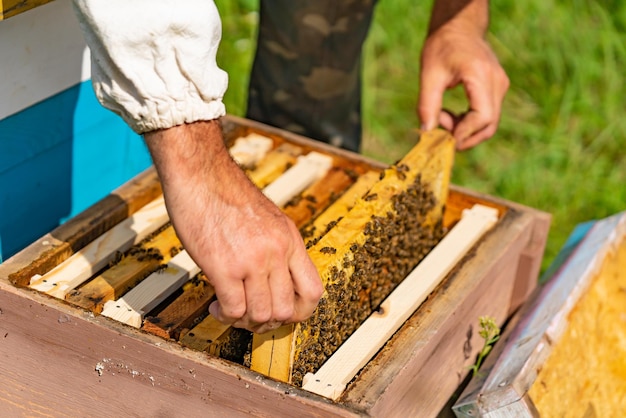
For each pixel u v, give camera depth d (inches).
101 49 49.1
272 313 49.5
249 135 84.8
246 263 48.1
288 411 52.7
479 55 79.4
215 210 48.9
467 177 129.0
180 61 48.6
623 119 138.3
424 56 82.2
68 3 69.6
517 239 74.0
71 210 78.5
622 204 123.0
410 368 57.9
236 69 137.9
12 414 63.1
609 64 144.9
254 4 150.3
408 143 137.1
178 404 56.2
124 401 58.1
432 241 76.4
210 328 60.0
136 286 62.9
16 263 62.6
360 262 61.7
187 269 65.0
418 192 70.2
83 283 65.2
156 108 48.8
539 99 142.7
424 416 65.0
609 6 155.9
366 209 64.6
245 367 54.4
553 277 76.9
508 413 60.5
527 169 128.2
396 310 62.6
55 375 59.8
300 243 50.4
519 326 71.2
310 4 89.2
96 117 77.2
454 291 65.6
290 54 92.4
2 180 69.6
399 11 152.9
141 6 47.8
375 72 148.0
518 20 153.2
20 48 66.5
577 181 127.3
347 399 53.7
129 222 69.9
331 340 60.5
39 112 70.8
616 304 73.9
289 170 79.4
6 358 61.1
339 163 82.4
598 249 75.0
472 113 78.8
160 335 58.7
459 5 81.8
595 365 68.6
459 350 68.2
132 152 84.1
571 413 64.0
